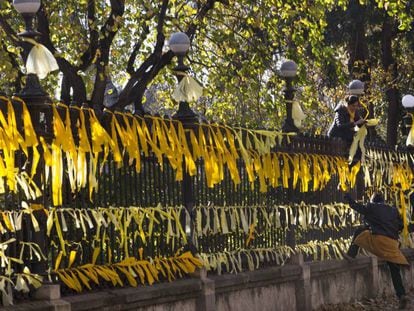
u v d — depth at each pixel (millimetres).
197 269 10945
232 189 12047
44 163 8789
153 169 10500
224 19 18188
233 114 18812
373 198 15328
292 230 13469
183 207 10953
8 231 8453
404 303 14812
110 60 17672
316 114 27984
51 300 8570
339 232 15242
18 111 8438
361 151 15719
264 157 12578
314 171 14070
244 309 11805
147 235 10375
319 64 18969
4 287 8234
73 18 16656
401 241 18156
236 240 12133
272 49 18500
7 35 15430
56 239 9070
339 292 14664
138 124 10047
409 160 18875
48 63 8703
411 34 29562
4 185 8367
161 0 16578
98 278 9492
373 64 31594
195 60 18312
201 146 11102
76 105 9273
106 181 9742
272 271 12508
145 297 9812
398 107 31391
